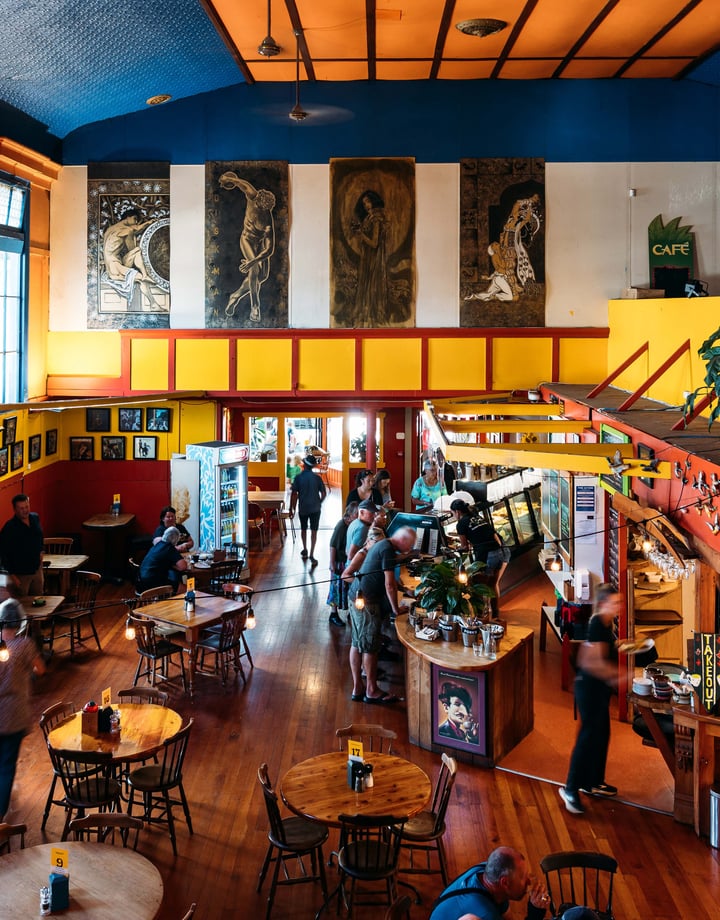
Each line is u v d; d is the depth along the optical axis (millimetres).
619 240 15391
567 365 15539
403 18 12516
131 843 7695
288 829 7094
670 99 15242
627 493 9906
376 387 15656
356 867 6707
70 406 13516
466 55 14156
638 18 12555
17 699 7840
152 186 15500
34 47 11523
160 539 12750
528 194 15422
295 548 17672
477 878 5371
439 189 15492
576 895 7012
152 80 14031
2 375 13758
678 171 15305
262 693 10773
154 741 7711
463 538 12852
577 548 11547
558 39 13406
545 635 12328
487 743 9047
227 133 15477
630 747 9508
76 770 7695
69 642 12469
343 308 15617
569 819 8133
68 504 16078
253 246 15555
